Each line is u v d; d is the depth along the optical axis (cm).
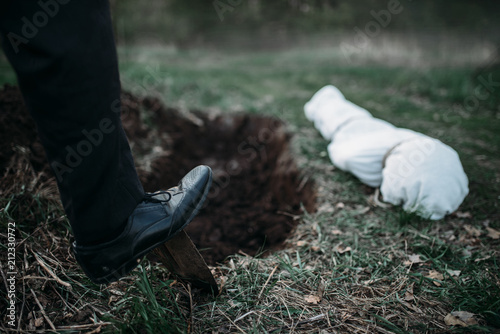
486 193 282
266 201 387
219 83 692
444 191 243
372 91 648
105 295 167
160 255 167
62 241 192
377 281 192
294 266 205
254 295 179
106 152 114
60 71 100
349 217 257
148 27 1327
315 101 440
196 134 512
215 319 163
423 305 174
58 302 159
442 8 966
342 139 344
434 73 714
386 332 158
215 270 203
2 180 209
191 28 1376
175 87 605
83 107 106
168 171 375
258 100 591
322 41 1273
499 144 382
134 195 133
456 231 238
